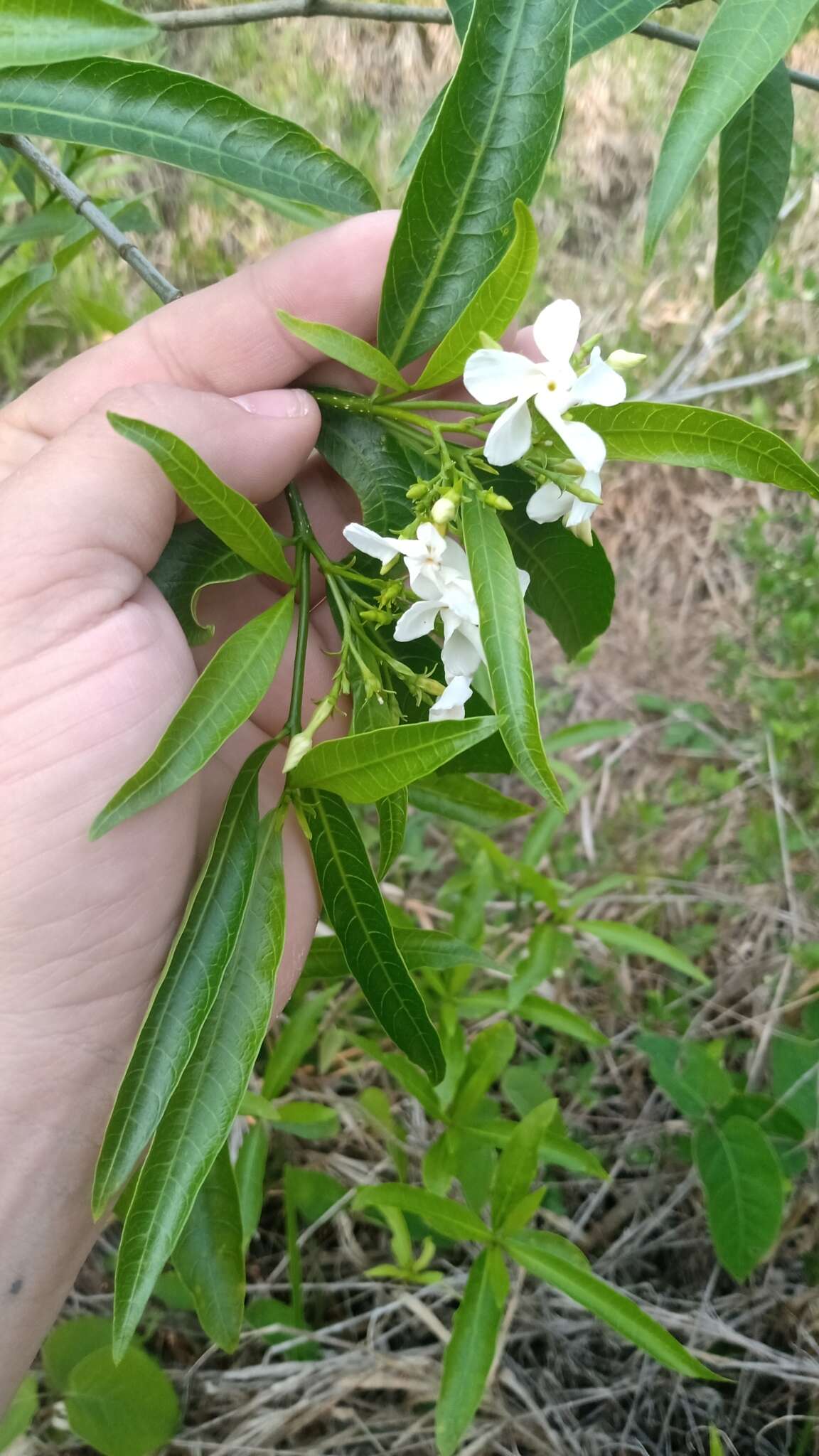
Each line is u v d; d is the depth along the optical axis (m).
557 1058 0.47
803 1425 0.41
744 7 0.20
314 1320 0.42
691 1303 0.43
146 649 0.22
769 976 0.50
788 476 0.19
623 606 0.64
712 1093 0.40
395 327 0.22
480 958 0.27
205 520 0.19
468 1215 0.30
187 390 0.24
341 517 0.31
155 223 0.35
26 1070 0.21
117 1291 0.17
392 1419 0.39
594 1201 0.45
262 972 0.19
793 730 0.55
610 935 0.38
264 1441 0.38
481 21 0.20
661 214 0.20
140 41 0.21
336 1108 0.44
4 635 0.21
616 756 0.58
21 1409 0.33
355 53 0.68
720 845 0.56
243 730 0.29
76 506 0.21
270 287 0.27
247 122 0.23
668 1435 0.41
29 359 0.60
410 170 0.25
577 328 0.19
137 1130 0.18
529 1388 0.41
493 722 0.17
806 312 0.64
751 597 0.63
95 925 0.21
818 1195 0.42
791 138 0.29
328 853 0.21
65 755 0.21
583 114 0.68
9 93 0.22
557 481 0.19
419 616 0.20
